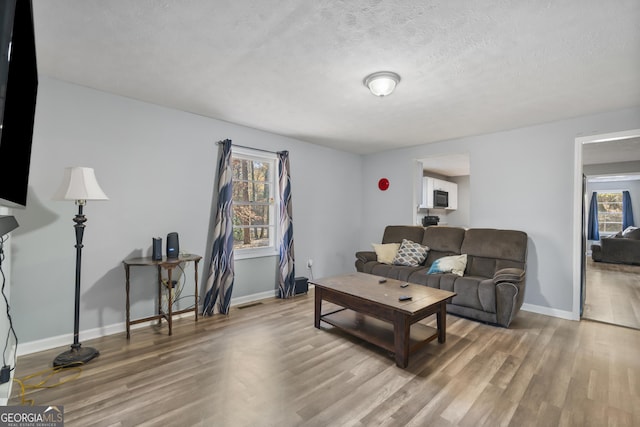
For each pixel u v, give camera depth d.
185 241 3.33
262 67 2.29
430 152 4.67
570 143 3.40
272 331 2.95
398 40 1.90
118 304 2.88
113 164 2.84
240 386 1.99
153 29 1.82
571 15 1.63
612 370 2.21
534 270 3.62
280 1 1.55
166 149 3.18
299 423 1.64
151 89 2.72
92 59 2.19
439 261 3.76
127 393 1.90
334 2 1.55
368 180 5.55
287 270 4.12
